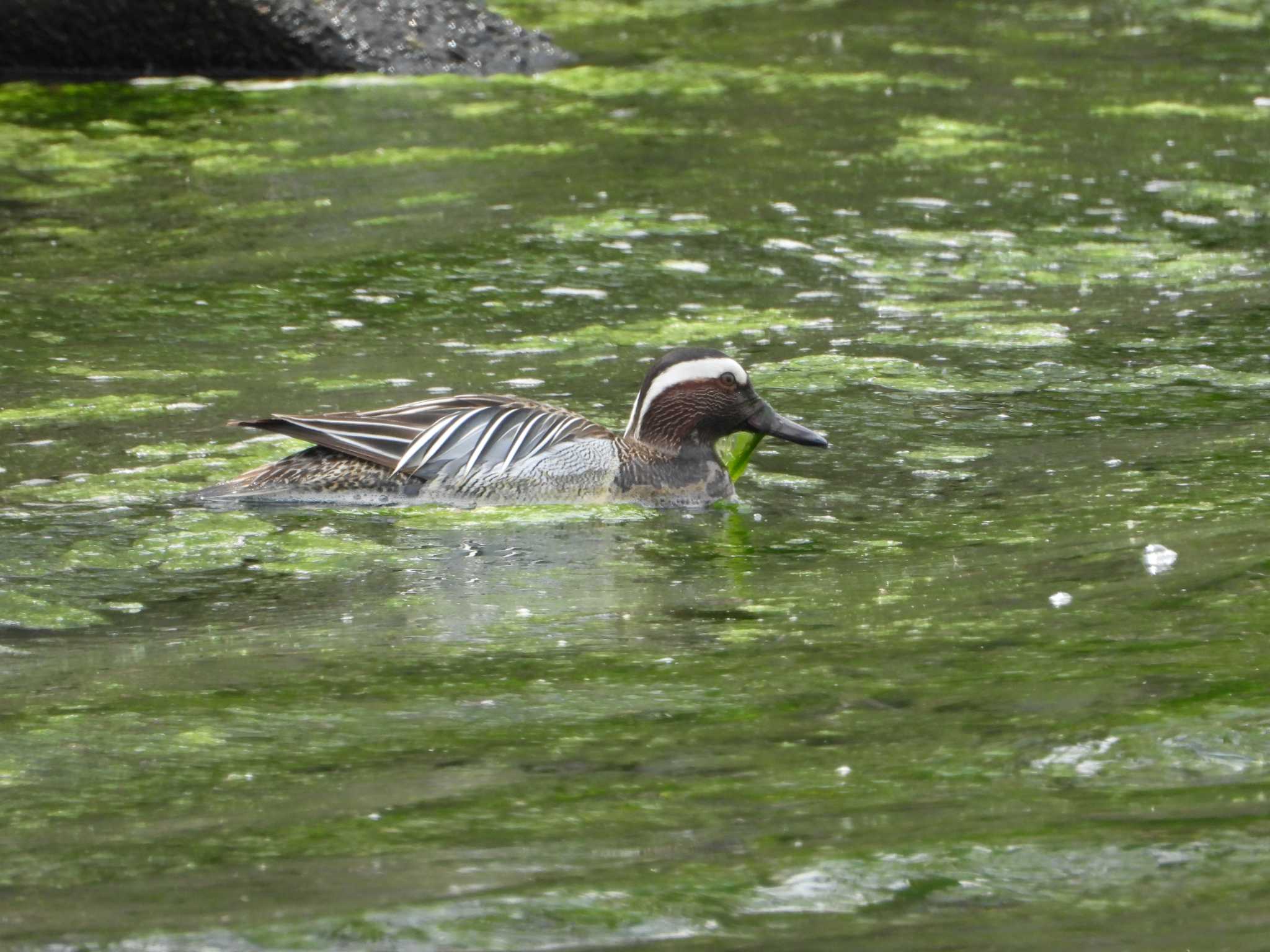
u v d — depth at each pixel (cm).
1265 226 2056
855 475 1302
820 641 921
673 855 645
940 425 1412
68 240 1991
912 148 2416
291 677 891
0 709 850
